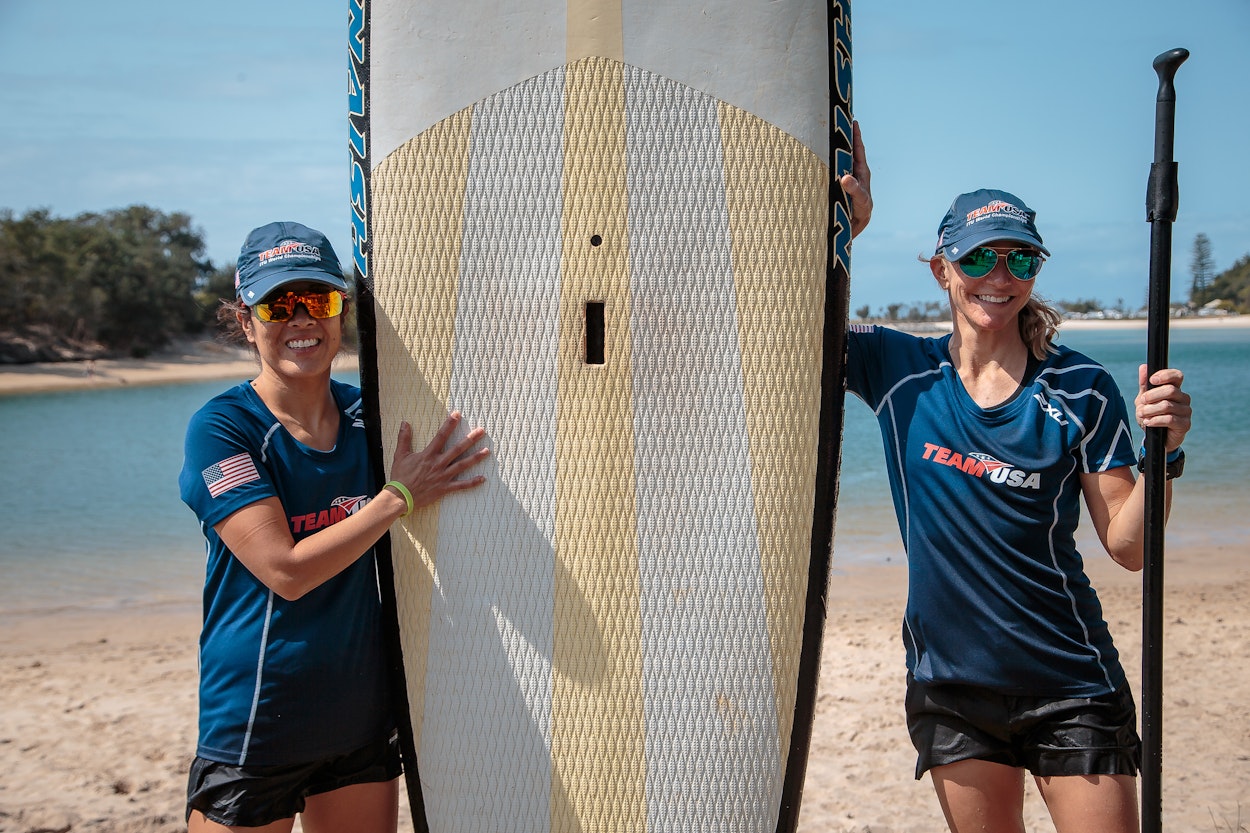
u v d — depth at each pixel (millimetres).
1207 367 42094
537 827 2889
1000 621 2697
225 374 63969
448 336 2887
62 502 17625
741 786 2861
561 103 2850
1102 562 9711
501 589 2883
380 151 2906
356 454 2830
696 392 2850
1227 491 14570
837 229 2873
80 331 69750
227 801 2629
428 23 2885
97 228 76062
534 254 2861
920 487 2783
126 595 9859
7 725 5652
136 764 5059
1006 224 2635
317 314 2631
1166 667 6117
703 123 2836
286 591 2568
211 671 2672
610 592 2857
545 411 2865
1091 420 2670
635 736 2859
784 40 2854
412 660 2920
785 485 2859
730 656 2855
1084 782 2650
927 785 4621
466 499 2889
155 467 23031
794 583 2869
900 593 8633
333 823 2854
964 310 2746
